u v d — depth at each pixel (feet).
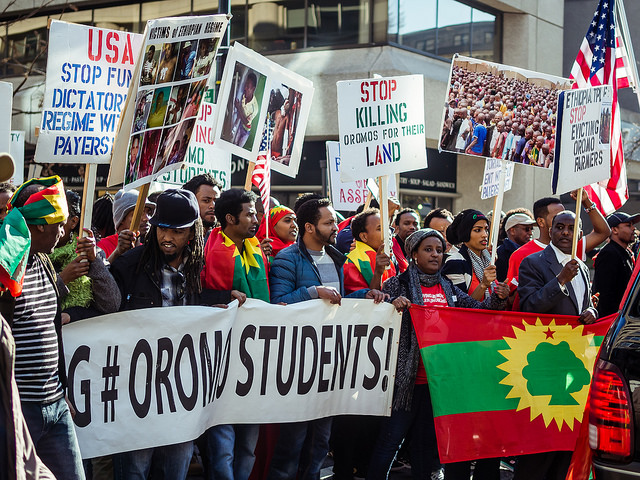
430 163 67.92
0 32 74.02
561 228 19.77
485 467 19.21
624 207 84.07
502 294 19.52
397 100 19.66
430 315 18.52
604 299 24.34
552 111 21.88
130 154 15.42
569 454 19.24
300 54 63.72
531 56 71.61
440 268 19.53
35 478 10.63
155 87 15.72
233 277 17.11
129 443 15.17
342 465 20.15
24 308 12.62
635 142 83.30
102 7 71.46
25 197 13.20
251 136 19.48
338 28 62.95
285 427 18.02
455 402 18.40
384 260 19.22
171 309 15.62
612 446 12.90
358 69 61.21
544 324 19.22
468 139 20.68
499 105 21.02
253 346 17.22
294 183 64.13
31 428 12.70
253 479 19.38
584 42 25.66
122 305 15.35
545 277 19.69
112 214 21.59
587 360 19.40
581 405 19.27
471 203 70.74
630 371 12.81
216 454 16.89
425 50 64.90
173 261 15.79
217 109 18.84
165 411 15.55
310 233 18.56
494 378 18.76
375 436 20.35
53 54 15.53
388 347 18.78
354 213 35.58
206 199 18.88
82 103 15.85
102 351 14.89
